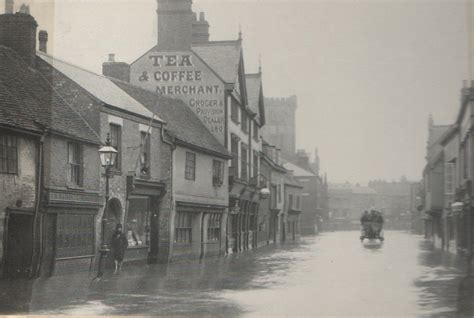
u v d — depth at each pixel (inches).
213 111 1364.4
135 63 1374.3
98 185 864.9
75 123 837.2
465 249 1185.4
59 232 778.8
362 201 4163.4
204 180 1224.2
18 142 719.1
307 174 3388.3
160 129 1040.8
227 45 1480.1
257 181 1764.3
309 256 1253.1
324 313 480.1
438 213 1697.8
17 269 735.7
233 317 463.2
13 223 740.0
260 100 1803.6
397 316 465.1
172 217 1065.5
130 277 768.3
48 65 893.2
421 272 839.7
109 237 904.3
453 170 1433.3
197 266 971.9
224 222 1352.1
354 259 1139.9
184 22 1373.0
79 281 712.4
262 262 1071.6
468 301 547.8
